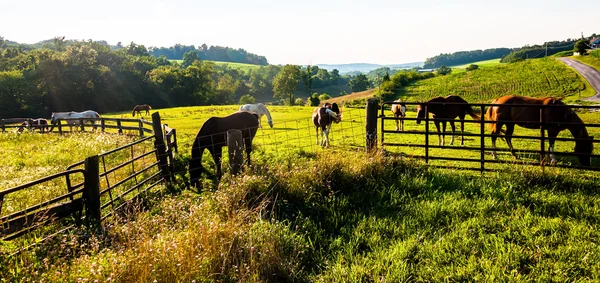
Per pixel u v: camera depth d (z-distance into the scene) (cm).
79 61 8056
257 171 705
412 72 10656
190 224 489
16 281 366
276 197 610
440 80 9562
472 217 559
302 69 10144
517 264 434
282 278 452
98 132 1761
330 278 441
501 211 568
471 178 711
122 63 9681
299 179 675
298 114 3108
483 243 482
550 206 572
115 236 499
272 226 522
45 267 416
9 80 6469
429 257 468
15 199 680
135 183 827
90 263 400
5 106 6388
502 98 1009
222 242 459
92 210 579
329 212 609
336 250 509
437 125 1244
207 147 883
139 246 423
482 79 8788
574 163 899
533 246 468
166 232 494
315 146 1275
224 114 3362
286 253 487
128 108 8400
